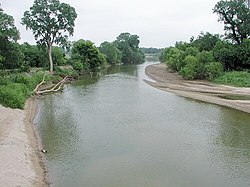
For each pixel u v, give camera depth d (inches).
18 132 963.3
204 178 701.9
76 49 3363.7
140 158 817.5
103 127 1103.0
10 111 1211.9
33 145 891.4
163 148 889.5
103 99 1635.1
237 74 2090.3
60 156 831.1
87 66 3334.2
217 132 1032.8
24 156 774.5
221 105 1437.0
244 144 917.8
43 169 740.7
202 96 1659.7
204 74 2330.2
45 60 2903.5
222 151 863.7
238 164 776.3
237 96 1637.6
